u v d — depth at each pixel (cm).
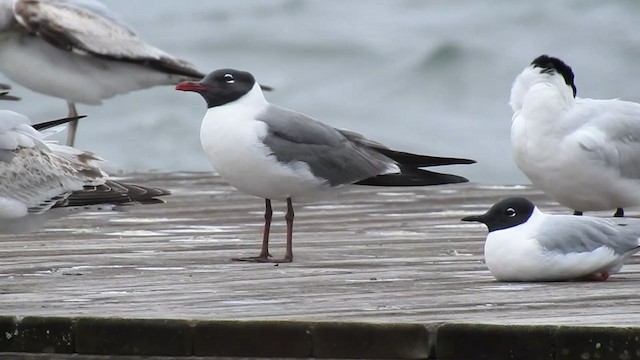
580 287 1062
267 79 4525
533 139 1309
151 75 2022
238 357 895
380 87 4306
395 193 1838
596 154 1295
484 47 4541
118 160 3453
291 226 1263
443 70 4400
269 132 1252
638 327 849
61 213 1149
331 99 4212
